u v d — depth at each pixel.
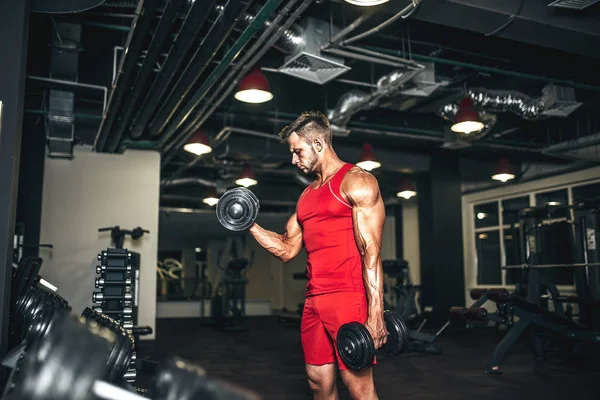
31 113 5.48
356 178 1.49
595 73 5.11
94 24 3.68
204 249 14.54
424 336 5.20
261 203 10.09
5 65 2.53
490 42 4.48
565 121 6.73
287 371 4.24
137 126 5.05
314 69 4.04
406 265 7.88
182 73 3.91
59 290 5.84
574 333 4.53
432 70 4.57
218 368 4.39
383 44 4.52
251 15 3.24
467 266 9.35
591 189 7.26
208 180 8.79
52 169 5.99
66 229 5.96
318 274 1.53
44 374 0.73
